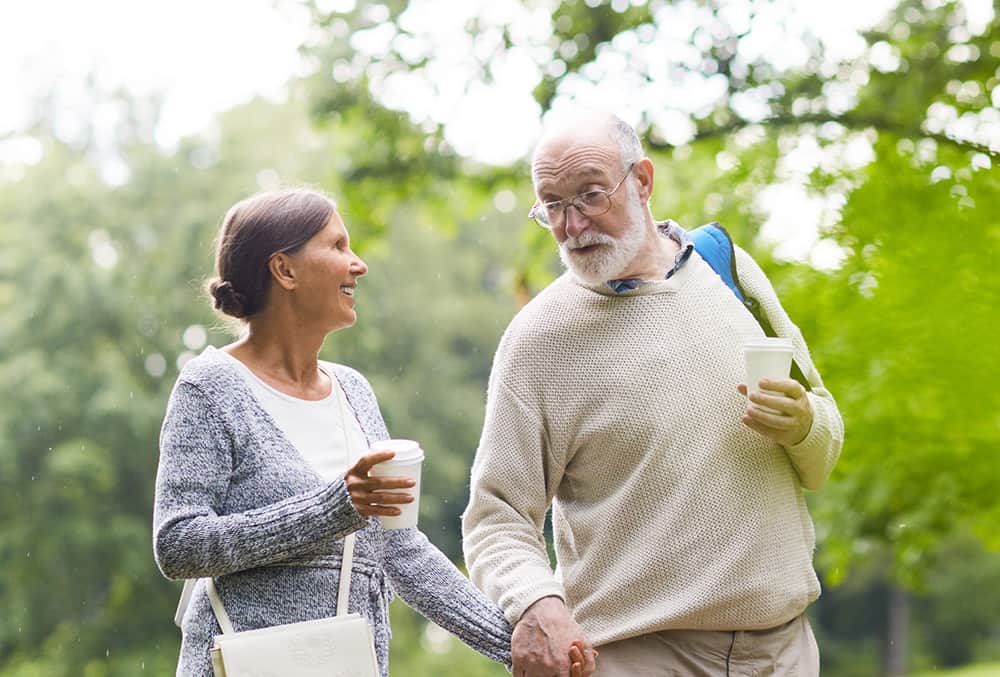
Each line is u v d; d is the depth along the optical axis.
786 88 9.77
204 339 25.11
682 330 3.66
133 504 23.56
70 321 24.34
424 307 29.56
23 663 23.00
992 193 8.19
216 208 25.86
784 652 3.64
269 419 3.30
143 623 23.58
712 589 3.54
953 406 8.10
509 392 3.74
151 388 24.73
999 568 31.11
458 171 11.62
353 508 3.11
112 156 31.42
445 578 3.57
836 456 3.69
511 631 3.55
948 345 8.01
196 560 3.13
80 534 22.83
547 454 3.74
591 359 3.69
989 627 33.22
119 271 24.94
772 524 3.60
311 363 3.44
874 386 8.17
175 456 3.20
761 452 3.62
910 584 9.66
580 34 10.57
